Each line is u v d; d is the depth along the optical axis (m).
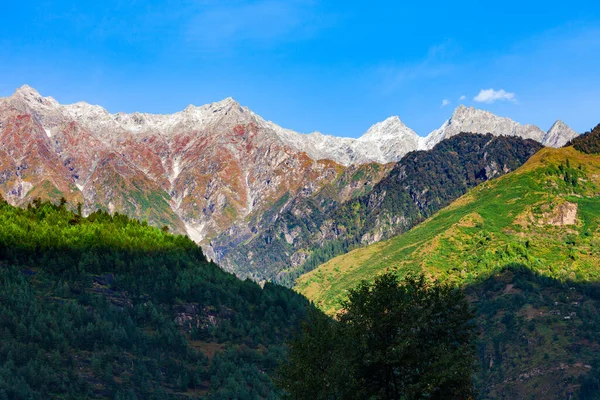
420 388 79.69
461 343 91.06
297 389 91.75
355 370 82.94
